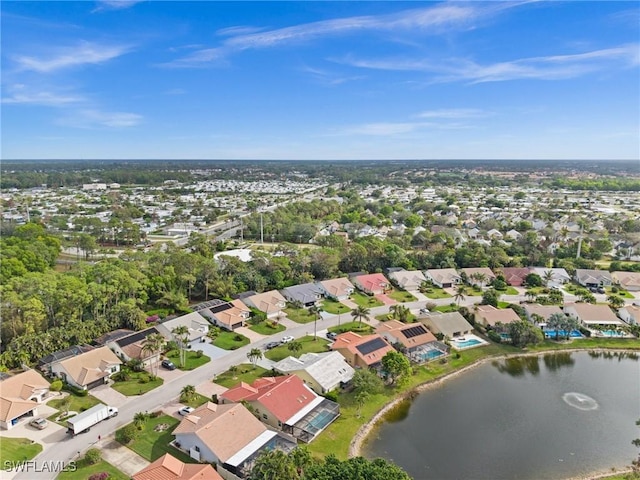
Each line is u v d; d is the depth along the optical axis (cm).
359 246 15238
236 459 5550
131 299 10262
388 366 7788
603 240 17475
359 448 6319
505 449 6412
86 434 6259
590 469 6044
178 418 6700
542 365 9156
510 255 16950
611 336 10306
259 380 7525
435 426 6938
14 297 8800
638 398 7938
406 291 13612
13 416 6362
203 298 12106
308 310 11638
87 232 19962
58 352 8144
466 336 10188
